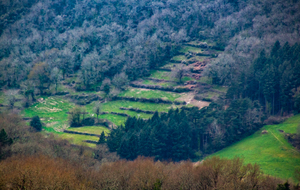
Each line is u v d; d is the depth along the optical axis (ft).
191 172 364.99
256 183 328.90
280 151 521.24
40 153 483.10
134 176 366.22
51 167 369.91
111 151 581.94
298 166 467.93
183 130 602.44
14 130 604.90
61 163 418.51
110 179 359.25
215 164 368.07
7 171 352.69
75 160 478.18
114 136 600.39
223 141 599.16
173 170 391.24
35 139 583.58
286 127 595.47
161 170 381.81
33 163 377.91
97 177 369.91
